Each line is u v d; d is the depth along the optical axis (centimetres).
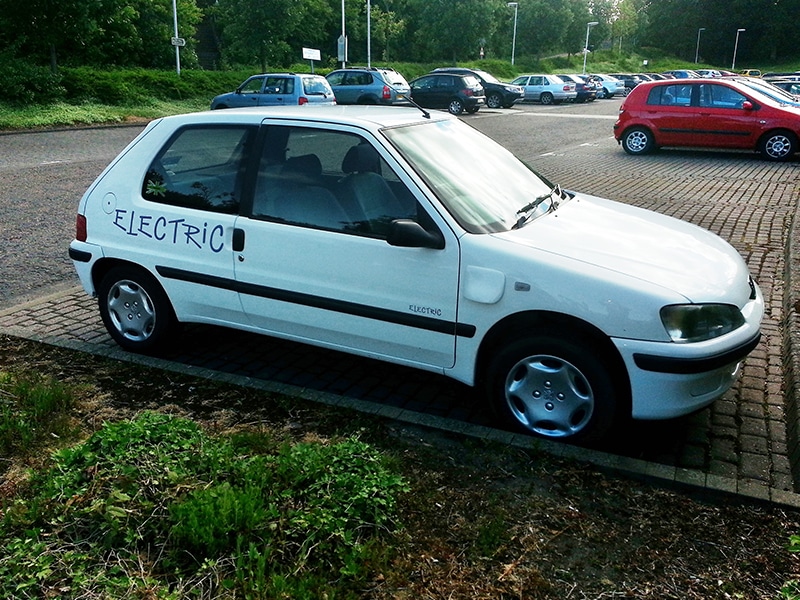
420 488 331
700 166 1456
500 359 378
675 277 358
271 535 282
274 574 262
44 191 1127
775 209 997
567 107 3722
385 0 6744
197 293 458
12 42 2580
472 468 350
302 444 344
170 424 351
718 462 364
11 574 265
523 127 2400
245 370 476
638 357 343
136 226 472
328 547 279
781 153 1520
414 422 393
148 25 3947
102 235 487
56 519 291
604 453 359
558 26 7675
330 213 412
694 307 345
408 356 405
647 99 1648
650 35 11288
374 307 400
